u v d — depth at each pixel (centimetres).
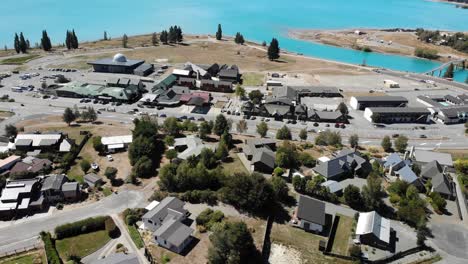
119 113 15075
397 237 8325
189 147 11525
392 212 9169
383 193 9944
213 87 18662
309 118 15362
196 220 8362
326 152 12162
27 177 9625
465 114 15900
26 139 11375
